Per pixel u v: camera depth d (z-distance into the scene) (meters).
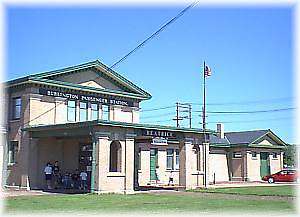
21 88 32.66
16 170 32.25
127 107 37.91
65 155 33.56
